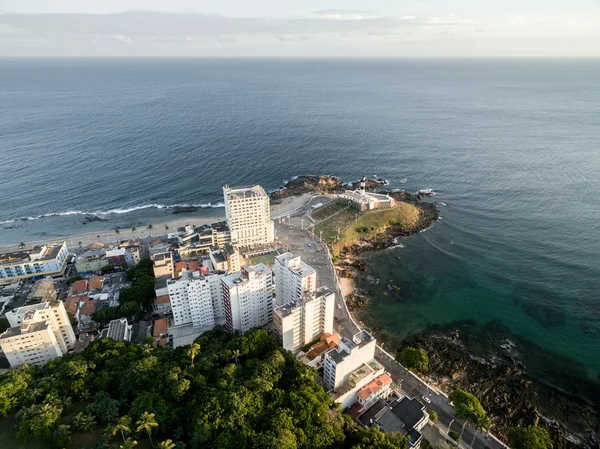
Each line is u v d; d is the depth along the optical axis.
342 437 113.00
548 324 197.50
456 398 135.50
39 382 129.12
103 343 155.88
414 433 124.50
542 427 146.00
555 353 180.62
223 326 187.12
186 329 186.38
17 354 151.00
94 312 193.38
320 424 112.56
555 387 163.50
